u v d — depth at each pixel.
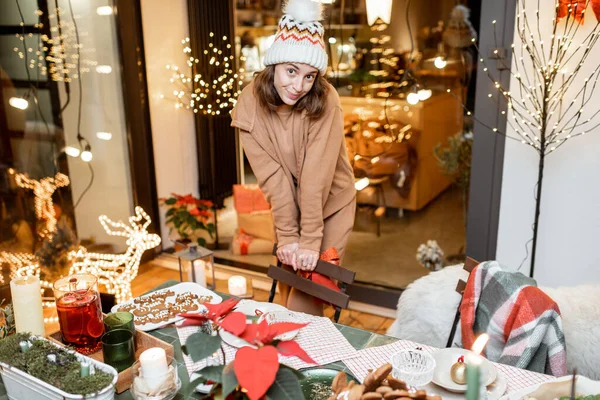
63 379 1.19
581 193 2.29
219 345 0.92
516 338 1.53
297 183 2.12
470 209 2.56
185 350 0.95
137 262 3.19
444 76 3.47
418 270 3.19
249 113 2.02
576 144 2.25
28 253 2.96
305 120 1.96
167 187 3.62
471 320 1.67
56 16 2.88
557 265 2.42
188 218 3.35
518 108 2.32
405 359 1.33
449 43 3.39
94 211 3.26
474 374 0.80
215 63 3.71
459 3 3.32
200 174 3.84
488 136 2.44
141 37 3.26
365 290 2.95
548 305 1.51
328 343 1.49
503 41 2.30
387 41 3.75
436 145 3.55
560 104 2.21
